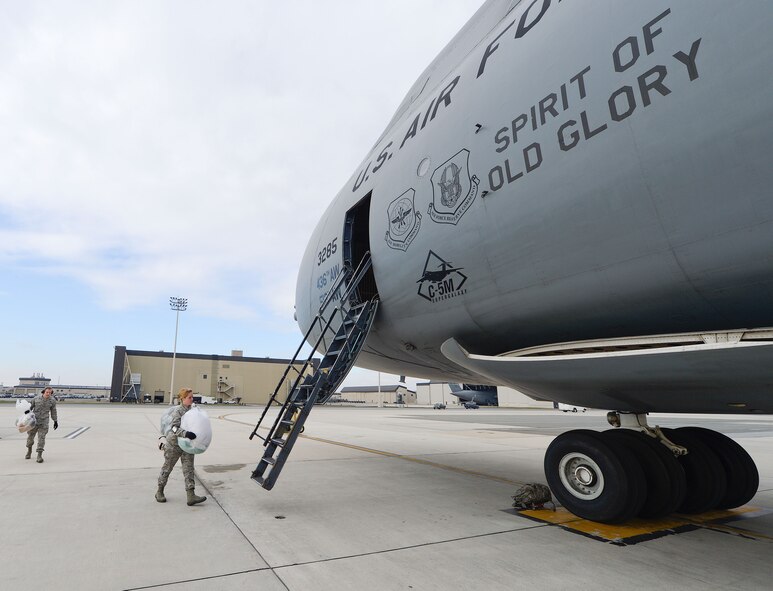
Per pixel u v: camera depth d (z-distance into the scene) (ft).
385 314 22.81
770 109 9.35
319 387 20.03
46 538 14.52
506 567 12.22
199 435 18.44
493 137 15.62
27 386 511.81
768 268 10.30
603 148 12.21
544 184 13.76
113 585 10.93
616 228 12.28
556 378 16.06
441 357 23.40
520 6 18.11
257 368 249.14
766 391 12.34
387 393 423.23
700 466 17.15
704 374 12.30
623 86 11.83
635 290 12.69
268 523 16.35
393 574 11.69
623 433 16.71
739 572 12.00
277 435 21.52
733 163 9.98
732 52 9.89
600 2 13.19
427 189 18.63
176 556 12.91
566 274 13.94
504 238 15.23
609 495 15.11
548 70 14.10
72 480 24.20
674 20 11.00
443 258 17.81
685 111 10.60
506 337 17.80
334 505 19.19
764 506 19.60
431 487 23.26
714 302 11.80
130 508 18.35
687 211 10.94
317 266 30.19
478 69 18.21
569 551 13.52
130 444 41.19
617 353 13.34
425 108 21.83
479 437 53.93
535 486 19.01
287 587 10.84
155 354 231.91
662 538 14.84
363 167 28.55
